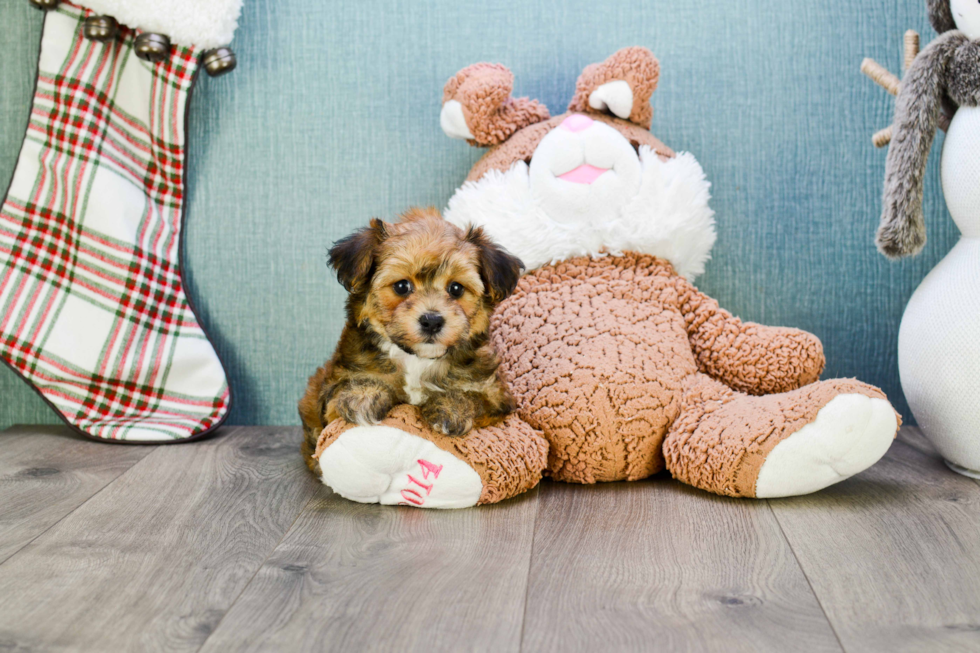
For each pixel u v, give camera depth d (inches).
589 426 68.7
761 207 87.6
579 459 69.4
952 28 71.9
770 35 85.7
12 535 58.6
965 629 45.2
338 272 62.8
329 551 56.1
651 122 86.0
